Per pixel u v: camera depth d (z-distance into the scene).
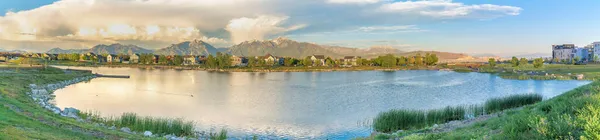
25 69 100.62
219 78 125.62
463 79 118.19
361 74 156.38
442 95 69.75
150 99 63.25
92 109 50.44
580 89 32.38
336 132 36.12
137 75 139.50
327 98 65.06
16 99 42.03
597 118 15.06
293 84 98.75
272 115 46.03
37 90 65.62
